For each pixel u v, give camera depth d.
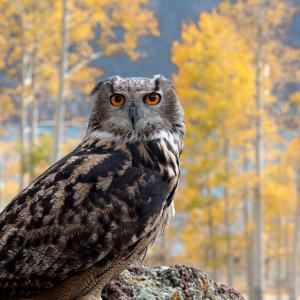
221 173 26.12
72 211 4.84
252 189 26.98
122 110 5.43
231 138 25.72
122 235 4.92
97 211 4.87
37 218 4.83
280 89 28.09
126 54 28.28
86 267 4.91
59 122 24.80
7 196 35.59
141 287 6.17
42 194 4.90
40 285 4.93
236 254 36.97
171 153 5.42
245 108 25.78
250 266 32.09
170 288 6.26
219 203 28.91
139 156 5.23
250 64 26.25
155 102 5.50
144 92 5.48
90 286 5.11
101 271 5.02
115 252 4.95
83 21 27.72
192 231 29.95
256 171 26.80
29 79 32.00
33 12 28.67
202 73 25.31
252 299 30.81
